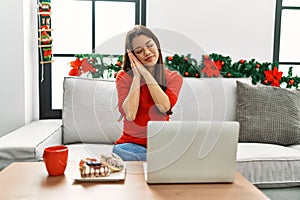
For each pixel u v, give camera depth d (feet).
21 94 7.99
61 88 9.00
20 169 3.83
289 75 8.96
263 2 9.02
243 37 9.04
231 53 9.04
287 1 9.34
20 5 7.78
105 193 3.12
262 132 7.32
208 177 3.44
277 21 9.28
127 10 8.94
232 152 3.43
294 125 7.33
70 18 8.81
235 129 3.39
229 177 3.46
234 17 8.96
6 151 5.63
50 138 6.49
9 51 7.87
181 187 3.33
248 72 8.84
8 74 7.92
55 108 9.02
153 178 3.37
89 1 8.80
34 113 8.84
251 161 5.76
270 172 5.79
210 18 8.89
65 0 8.73
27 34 8.16
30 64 8.47
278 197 5.77
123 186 3.32
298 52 9.51
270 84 8.87
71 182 3.41
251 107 7.51
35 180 3.45
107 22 8.94
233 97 7.92
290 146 7.30
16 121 8.04
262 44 9.12
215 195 3.12
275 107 7.46
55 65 8.90
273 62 9.19
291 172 5.84
